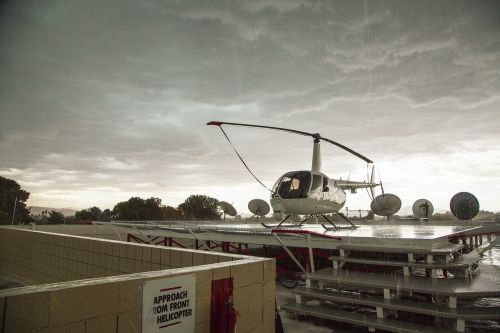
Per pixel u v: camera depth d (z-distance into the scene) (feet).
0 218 82.23
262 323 10.37
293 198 30.78
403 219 62.03
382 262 19.30
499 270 21.26
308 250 24.38
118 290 7.07
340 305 20.54
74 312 6.48
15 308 5.78
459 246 21.68
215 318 8.73
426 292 16.01
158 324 7.55
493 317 14.58
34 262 25.94
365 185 40.14
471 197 46.16
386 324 16.02
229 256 11.47
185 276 8.15
